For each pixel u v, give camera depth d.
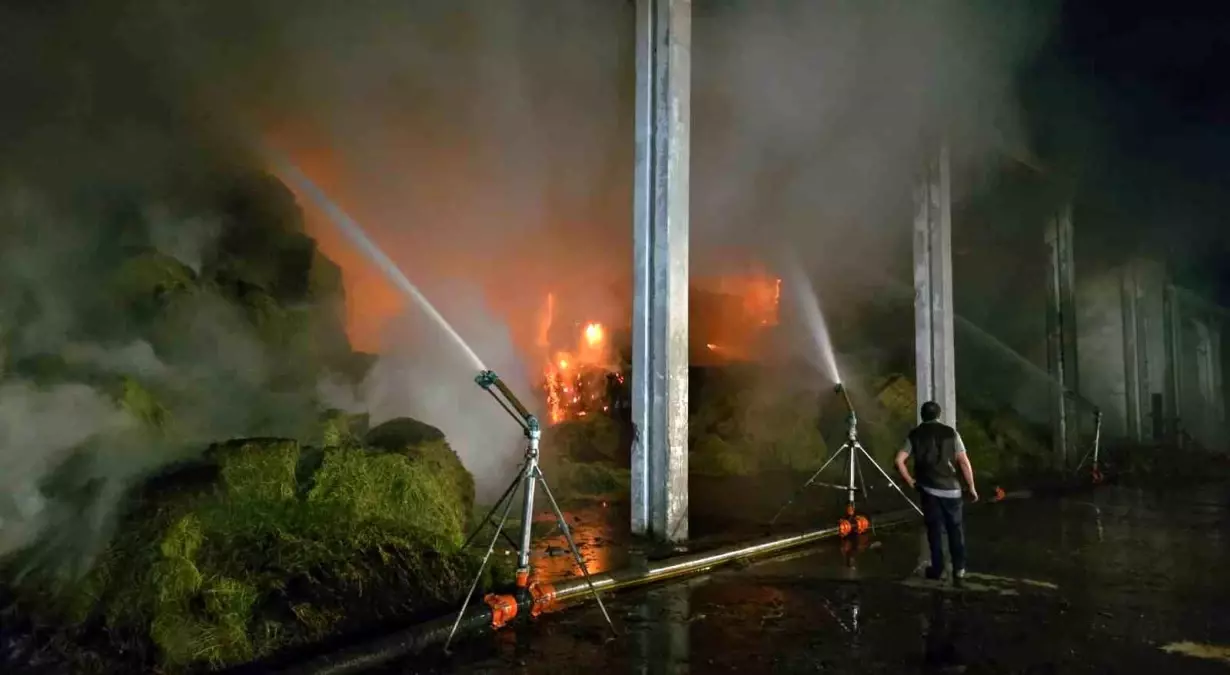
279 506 6.19
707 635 5.86
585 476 11.99
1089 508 12.77
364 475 6.87
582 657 5.34
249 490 6.14
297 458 6.72
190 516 5.53
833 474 14.47
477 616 5.71
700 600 6.79
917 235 14.28
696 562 7.75
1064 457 17.80
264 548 5.71
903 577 7.71
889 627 6.16
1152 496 14.40
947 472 7.71
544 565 7.51
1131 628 6.24
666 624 6.10
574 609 6.38
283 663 4.91
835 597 6.97
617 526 9.58
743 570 7.89
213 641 4.81
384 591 5.73
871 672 5.21
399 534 6.34
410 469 7.25
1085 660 5.52
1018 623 6.32
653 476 9.00
